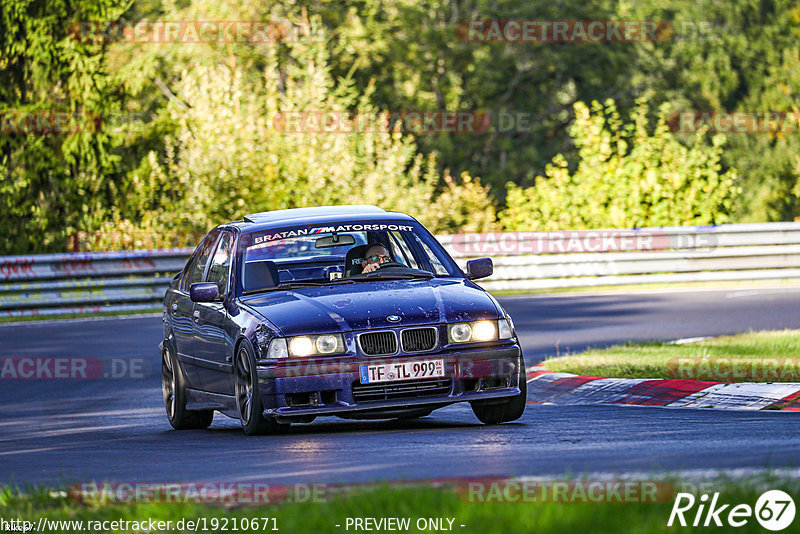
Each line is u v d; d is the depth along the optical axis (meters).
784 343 42.56
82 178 108.00
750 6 153.62
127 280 76.31
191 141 102.38
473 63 140.00
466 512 15.65
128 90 114.06
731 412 30.38
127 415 37.97
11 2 106.25
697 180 102.94
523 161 137.75
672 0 152.38
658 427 27.00
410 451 24.00
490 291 80.56
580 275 81.62
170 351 35.06
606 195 102.56
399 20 137.25
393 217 33.47
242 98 112.38
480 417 29.91
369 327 27.77
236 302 30.70
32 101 108.31
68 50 107.06
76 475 23.66
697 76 148.00
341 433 28.78
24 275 72.88
